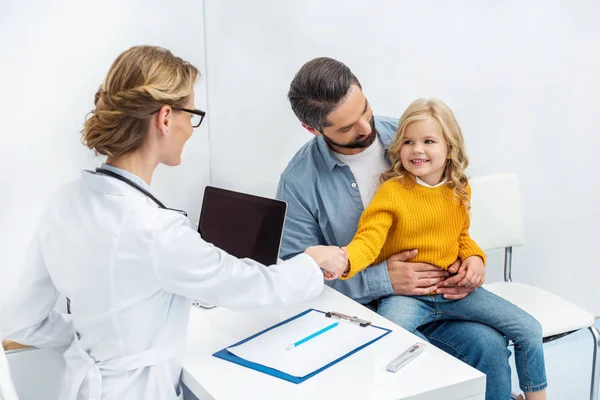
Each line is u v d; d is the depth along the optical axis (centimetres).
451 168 179
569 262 276
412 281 177
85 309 121
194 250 117
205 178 205
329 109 164
